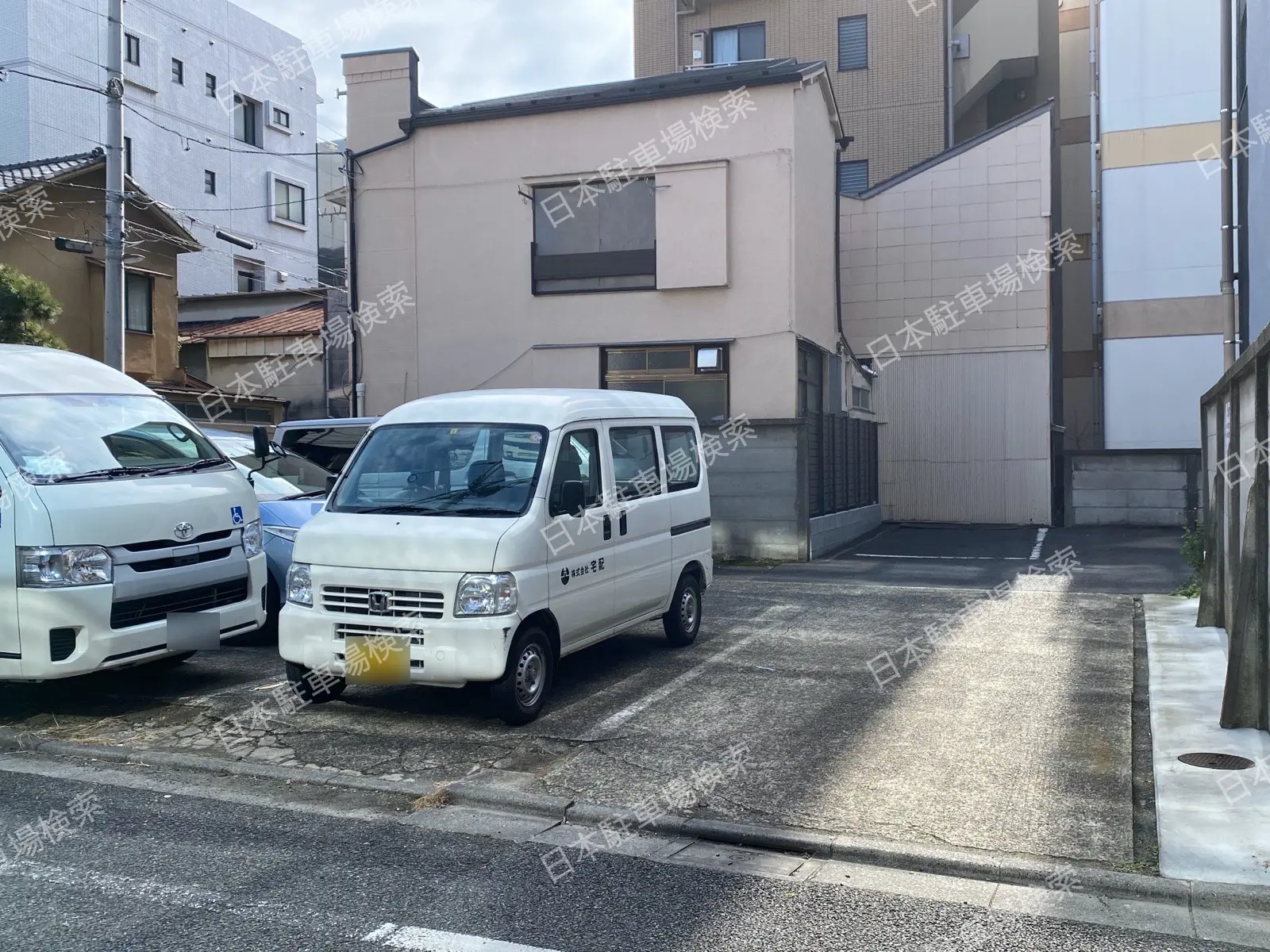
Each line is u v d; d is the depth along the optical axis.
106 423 7.62
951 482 22.62
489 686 6.80
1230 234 13.98
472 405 7.71
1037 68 27.11
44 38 26.50
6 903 4.25
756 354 16.42
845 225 23.14
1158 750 6.17
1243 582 6.64
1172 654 8.74
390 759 6.22
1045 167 21.95
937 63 26.53
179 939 3.92
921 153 26.58
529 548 6.74
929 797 5.50
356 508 7.20
